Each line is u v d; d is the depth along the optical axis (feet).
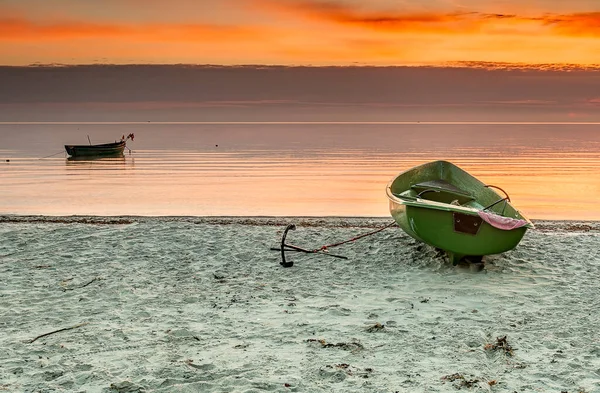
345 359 21.81
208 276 33.27
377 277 33.14
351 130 470.39
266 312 27.35
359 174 114.01
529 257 37.19
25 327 25.13
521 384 19.77
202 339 23.85
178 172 117.50
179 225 45.73
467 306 28.22
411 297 29.55
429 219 34.09
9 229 44.21
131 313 27.09
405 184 43.83
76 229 43.93
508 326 25.45
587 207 73.87
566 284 31.81
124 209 71.00
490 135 341.41
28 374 20.24
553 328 25.21
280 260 36.60
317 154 171.01
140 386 19.22
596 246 40.09
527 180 102.89
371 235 42.91
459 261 35.09
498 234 32.91
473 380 19.93
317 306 28.17
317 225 51.67
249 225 49.11
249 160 148.56
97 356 21.98
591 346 23.12
